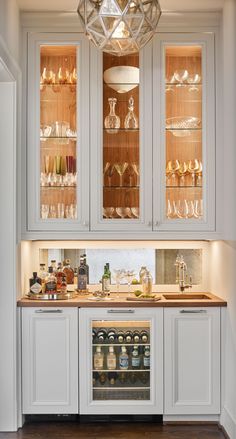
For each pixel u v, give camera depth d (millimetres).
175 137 4551
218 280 4574
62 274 4648
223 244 4387
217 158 4488
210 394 4297
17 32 4316
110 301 4324
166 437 4078
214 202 4492
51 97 4559
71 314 4301
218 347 4293
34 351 4312
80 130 4500
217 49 4492
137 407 4305
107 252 4895
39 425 4367
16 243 4285
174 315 4297
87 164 4500
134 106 4543
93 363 4383
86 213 4492
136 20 3391
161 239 4496
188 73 4555
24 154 4477
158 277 4906
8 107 4270
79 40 4504
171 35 4504
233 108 4039
